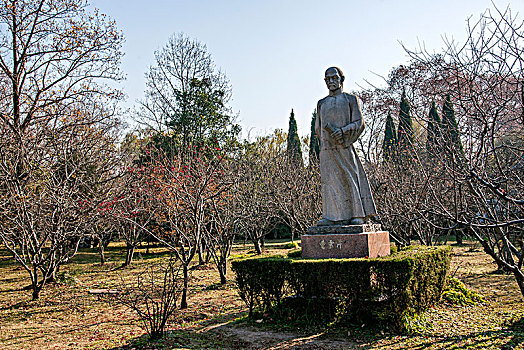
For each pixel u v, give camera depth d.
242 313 9.16
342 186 8.57
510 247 6.88
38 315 10.50
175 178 12.95
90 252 29.38
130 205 16.72
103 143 18.17
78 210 14.83
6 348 7.58
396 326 6.88
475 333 6.69
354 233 8.00
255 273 8.19
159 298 11.52
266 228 25.06
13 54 17.83
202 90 28.56
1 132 14.22
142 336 7.68
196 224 11.24
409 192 12.59
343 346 6.38
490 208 6.46
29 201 13.42
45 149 15.08
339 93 8.88
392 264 6.82
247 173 19.06
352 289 7.11
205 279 14.95
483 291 10.45
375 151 15.67
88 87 18.61
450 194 9.20
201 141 25.98
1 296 13.77
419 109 7.11
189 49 28.98
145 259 23.73
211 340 7.16
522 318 7.34
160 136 25.34
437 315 7.82
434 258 8.16
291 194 17.81
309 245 8.38
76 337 8.07
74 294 13.19
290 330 7.36
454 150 5.96
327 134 8.72
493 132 5.28
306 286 7.56
